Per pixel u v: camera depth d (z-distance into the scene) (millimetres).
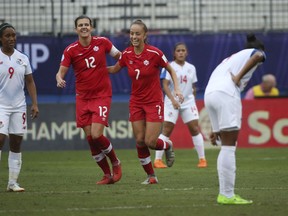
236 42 62594
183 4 69688
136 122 32188
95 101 32312
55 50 61469
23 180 35469
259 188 30859
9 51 29141
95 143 32531
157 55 31328
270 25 65812
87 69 32000
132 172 39844
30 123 58969
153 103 31812
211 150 58969
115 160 33125
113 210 23984
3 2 65375
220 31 65062
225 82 24891
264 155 52625
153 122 31734
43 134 58969
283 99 59562
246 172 39250
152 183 33094
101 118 32031
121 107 58969
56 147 59125
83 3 66938
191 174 38438
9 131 29516
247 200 26234
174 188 30859
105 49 32250
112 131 58969
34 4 65312
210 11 69125
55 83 61531
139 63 31438
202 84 62500
